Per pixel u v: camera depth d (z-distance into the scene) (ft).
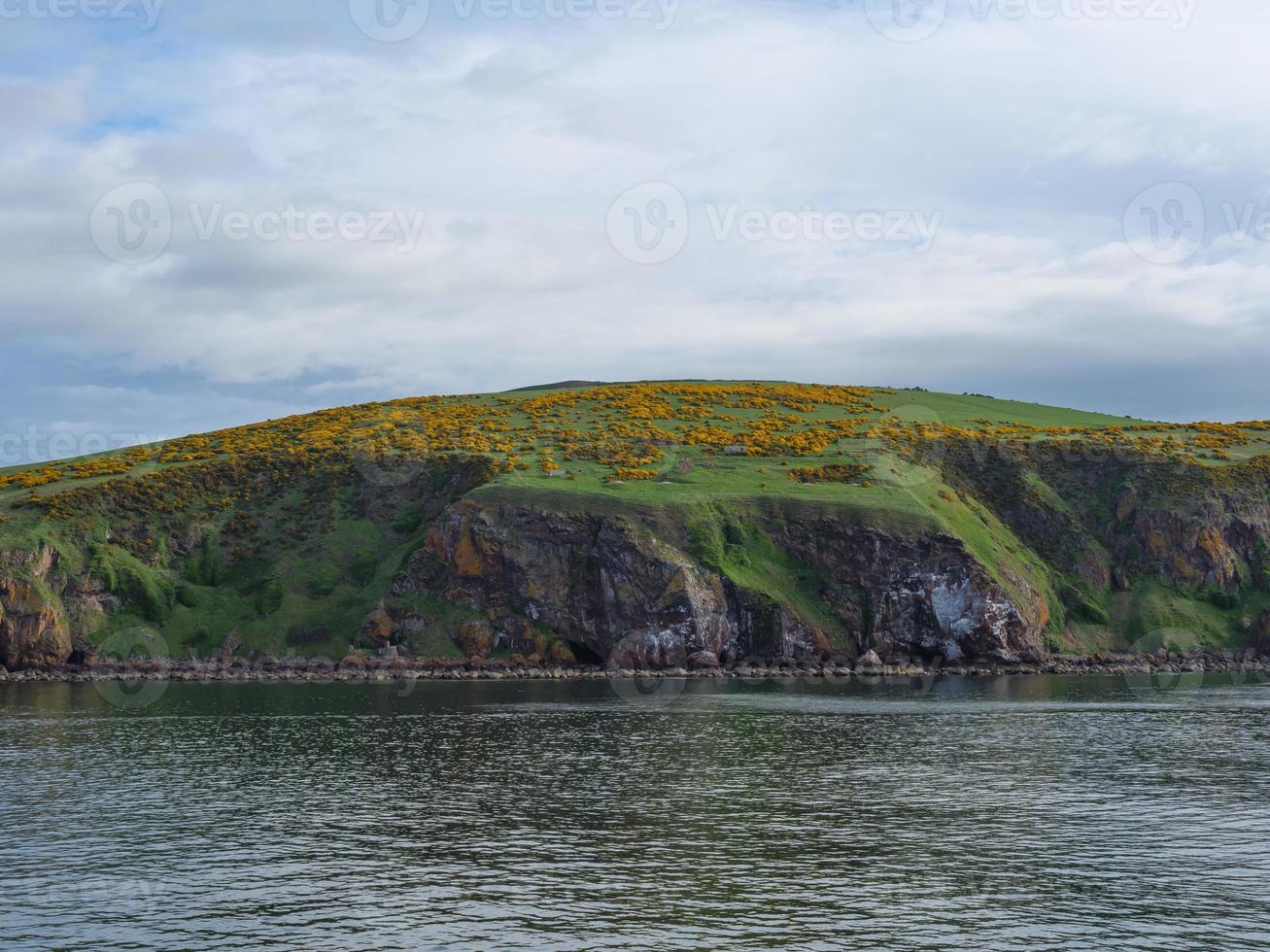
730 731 249.55
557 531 416.46
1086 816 164.45
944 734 245.45
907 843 148.97
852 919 118.83
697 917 119.34
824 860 140.77
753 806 171.12
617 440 533.14
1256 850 145.38
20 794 180.34
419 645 397.39
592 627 400.06
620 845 148.05
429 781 191.11
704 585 402.11
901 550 425.69
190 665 384.27
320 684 360.48
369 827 158.10
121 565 422.82
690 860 140.87
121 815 165.17
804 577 425.69
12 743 232.73
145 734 244.63
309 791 182.91
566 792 181.98
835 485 472.85
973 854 143.43
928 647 416.05
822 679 379.35
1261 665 433.89
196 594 426.92
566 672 381.81
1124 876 133.69
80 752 221.66
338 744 231.09
